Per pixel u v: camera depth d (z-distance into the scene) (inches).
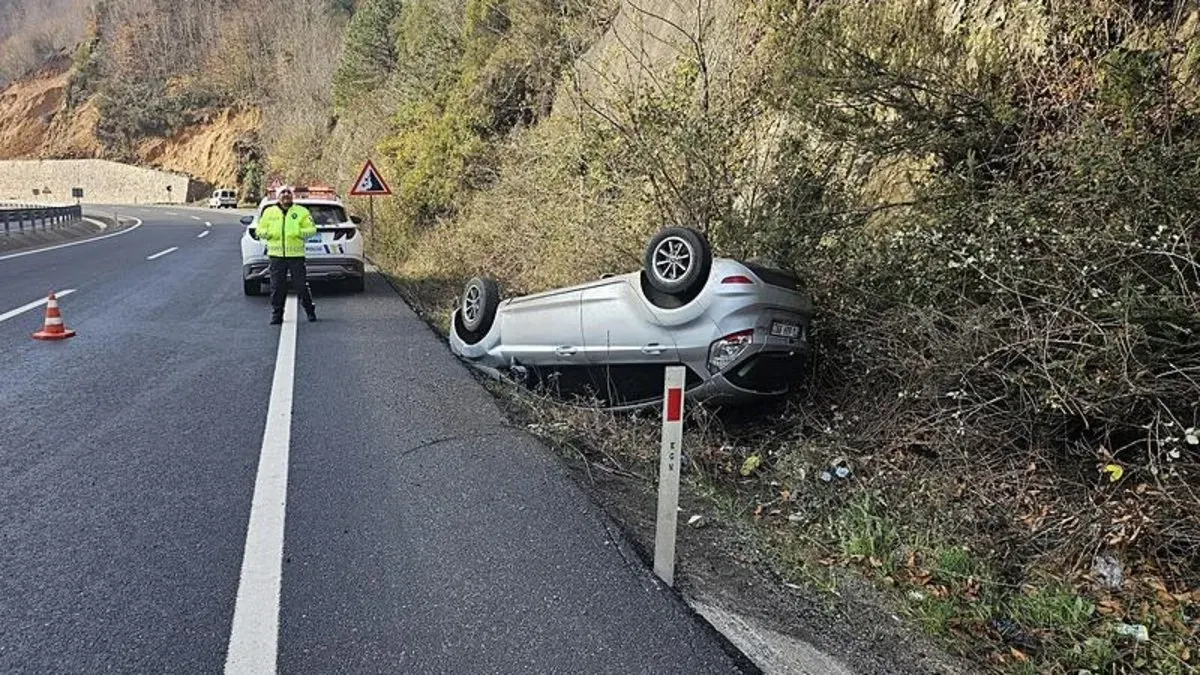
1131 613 140.9
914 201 231.9
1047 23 221.5
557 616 128.9
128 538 150.9
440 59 914.7
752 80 353.7
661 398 237.1
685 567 151.9
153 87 3115.2
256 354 321.4
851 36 230.8
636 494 192.4
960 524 172.6
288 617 125.3
